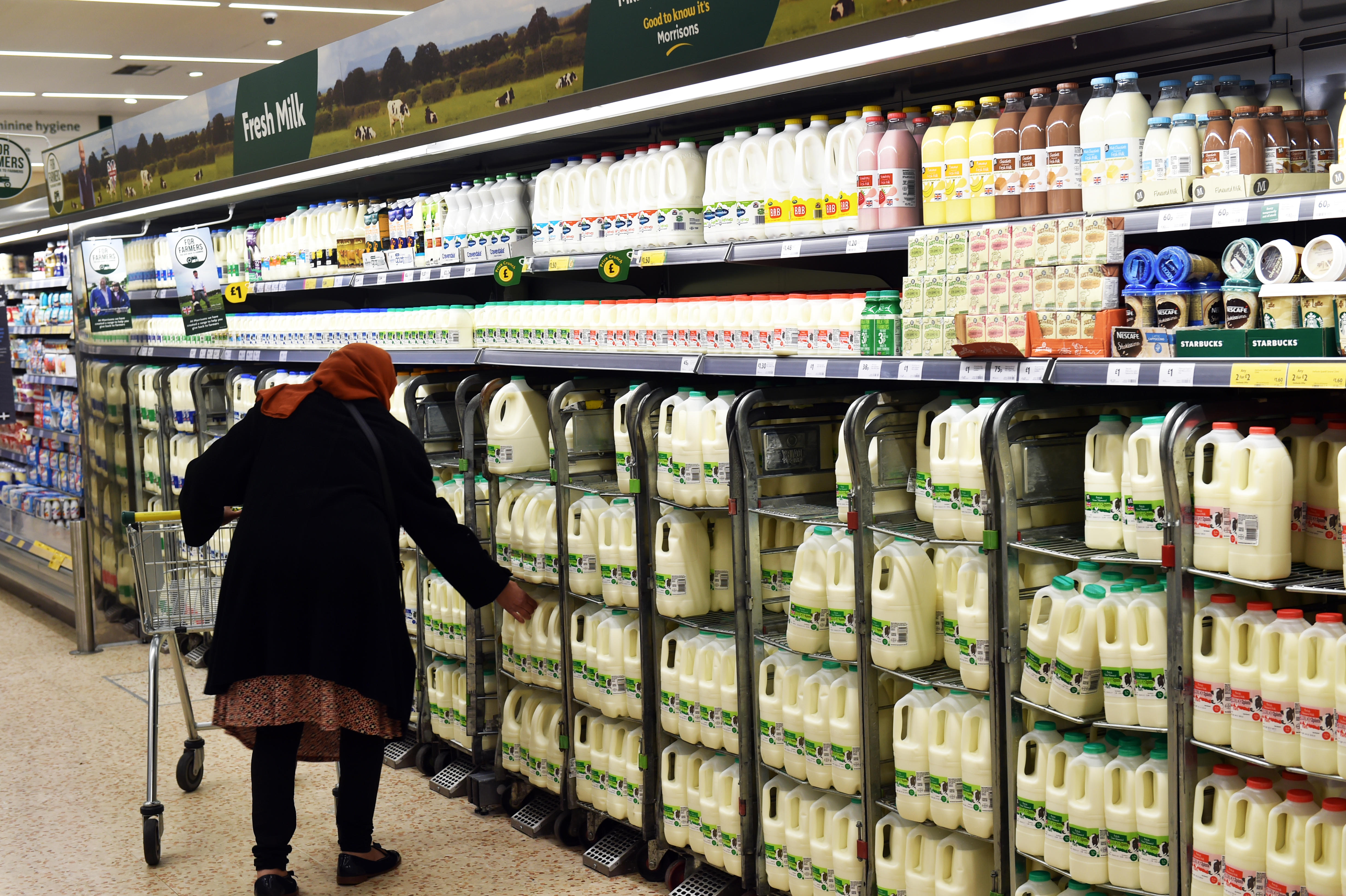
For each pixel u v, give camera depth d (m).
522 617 3.78
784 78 3.10
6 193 11.07
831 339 3.10
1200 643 2.38
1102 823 2.52
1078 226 2.56
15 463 9.59
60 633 7.03
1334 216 2.13
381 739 3.60
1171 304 2.43
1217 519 2.30
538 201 4.11
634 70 3.62
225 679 3.35
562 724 3.95
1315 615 2.33
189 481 3.61
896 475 3.09
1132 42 2.81
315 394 3.59
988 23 2.60
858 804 3.06
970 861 2.82
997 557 2.66
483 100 4.28
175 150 6.56
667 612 3.51
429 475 3.69
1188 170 2.44
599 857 3.72
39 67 12.84
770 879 3.26
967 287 2.78
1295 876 2.24
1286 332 2.19
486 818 4.17
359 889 3.56
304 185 5.55
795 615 3.15
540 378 4.27
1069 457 2.88
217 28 11.62
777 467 3.42
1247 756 2.28
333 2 10.78
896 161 2.99
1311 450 2.39
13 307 9.56
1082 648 2.53
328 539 3.37
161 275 6.84
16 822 4.12
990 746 2.71
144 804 3.75
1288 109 2.44
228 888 3.57
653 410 3.57
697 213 3.66
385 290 6.23
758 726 3.29
